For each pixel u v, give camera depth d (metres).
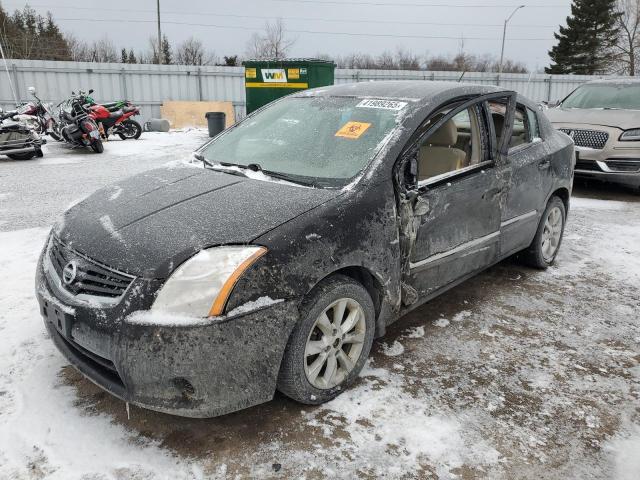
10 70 19.06
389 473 2.22
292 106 3.75
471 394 2.78
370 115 3.23
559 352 3.25
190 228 2.39
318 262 2.42
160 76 20.91
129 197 2.87
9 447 2.30
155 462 2.25
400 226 2.87
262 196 2.68
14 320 3.41
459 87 3.46
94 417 2.51
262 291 2.23
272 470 2.22
